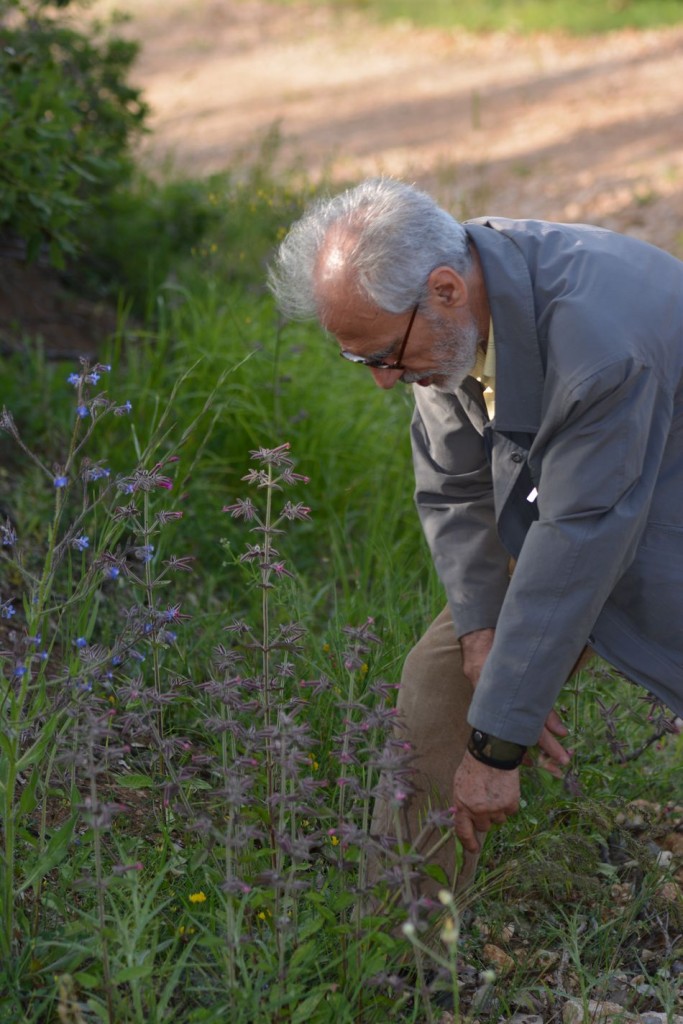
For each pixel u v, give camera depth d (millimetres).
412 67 17734
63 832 2238
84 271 6668
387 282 2188
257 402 4812
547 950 2773
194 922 2383
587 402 2156
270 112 15781
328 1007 2234
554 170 11773
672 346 2254
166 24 21438
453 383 2369
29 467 4484
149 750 3066
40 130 4578
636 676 2432
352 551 4508
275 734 2250
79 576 3752
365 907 2516
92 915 2334
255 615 3842
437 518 2750
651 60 16328
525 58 17438
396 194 2244
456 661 2672
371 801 2953
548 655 2221
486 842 2932
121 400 4840
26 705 2574
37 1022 2230
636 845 2934
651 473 2230
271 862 2490
